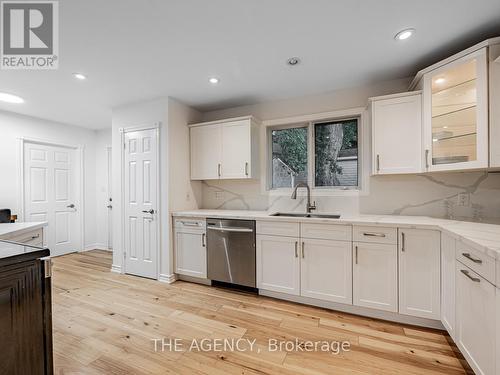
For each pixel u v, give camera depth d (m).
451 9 1.53
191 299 2.45
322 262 2.22
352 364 1.53
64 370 1.48
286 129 3.15
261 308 2.26
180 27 1.69
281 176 3.17
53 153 4.03
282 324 1.99
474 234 1.45
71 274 3.21
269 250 2.45
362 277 2.07
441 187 2.34
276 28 1.72
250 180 3.24
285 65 2.24
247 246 2.55
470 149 1.84
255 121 3.05
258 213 2.84
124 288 2.74
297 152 3.08
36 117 3.76
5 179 3.43
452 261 1.61
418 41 1.87
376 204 2.60
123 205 3.24
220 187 3.43
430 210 2.38
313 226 2.25
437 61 2.16
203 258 2.80
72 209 4.29
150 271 3.04
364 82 2.58
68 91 2.76
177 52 2.01
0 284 0.92
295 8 1.52
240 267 2.59
